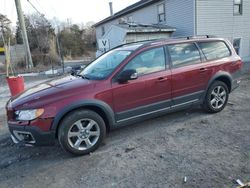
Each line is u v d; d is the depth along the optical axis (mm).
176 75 4863
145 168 3594
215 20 16219
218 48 5637
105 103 4191
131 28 16516
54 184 3400
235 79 5824
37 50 32094
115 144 4441
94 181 3391
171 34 17219
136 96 4477
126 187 3199
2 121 6348
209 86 5387
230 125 4918
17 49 24156
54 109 3822
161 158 3832
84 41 47312
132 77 4281
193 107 5727
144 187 3166
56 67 22438
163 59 4805
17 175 3707
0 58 23828
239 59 5898
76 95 3988
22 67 22656
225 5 16359
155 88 4641
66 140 3947
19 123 3855
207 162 3613
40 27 37250
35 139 3826
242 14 17141
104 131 4270
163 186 3148
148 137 4625
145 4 20109
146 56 4633
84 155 4129
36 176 3637
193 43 5266
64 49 40844
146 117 4715
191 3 15562
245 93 7395
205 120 5242
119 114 4379
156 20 19734
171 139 4477
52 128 3846
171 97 4891
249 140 4227
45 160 4086
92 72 4727
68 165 3861
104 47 13945
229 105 6203
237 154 3777
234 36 17172
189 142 4305
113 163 3809
